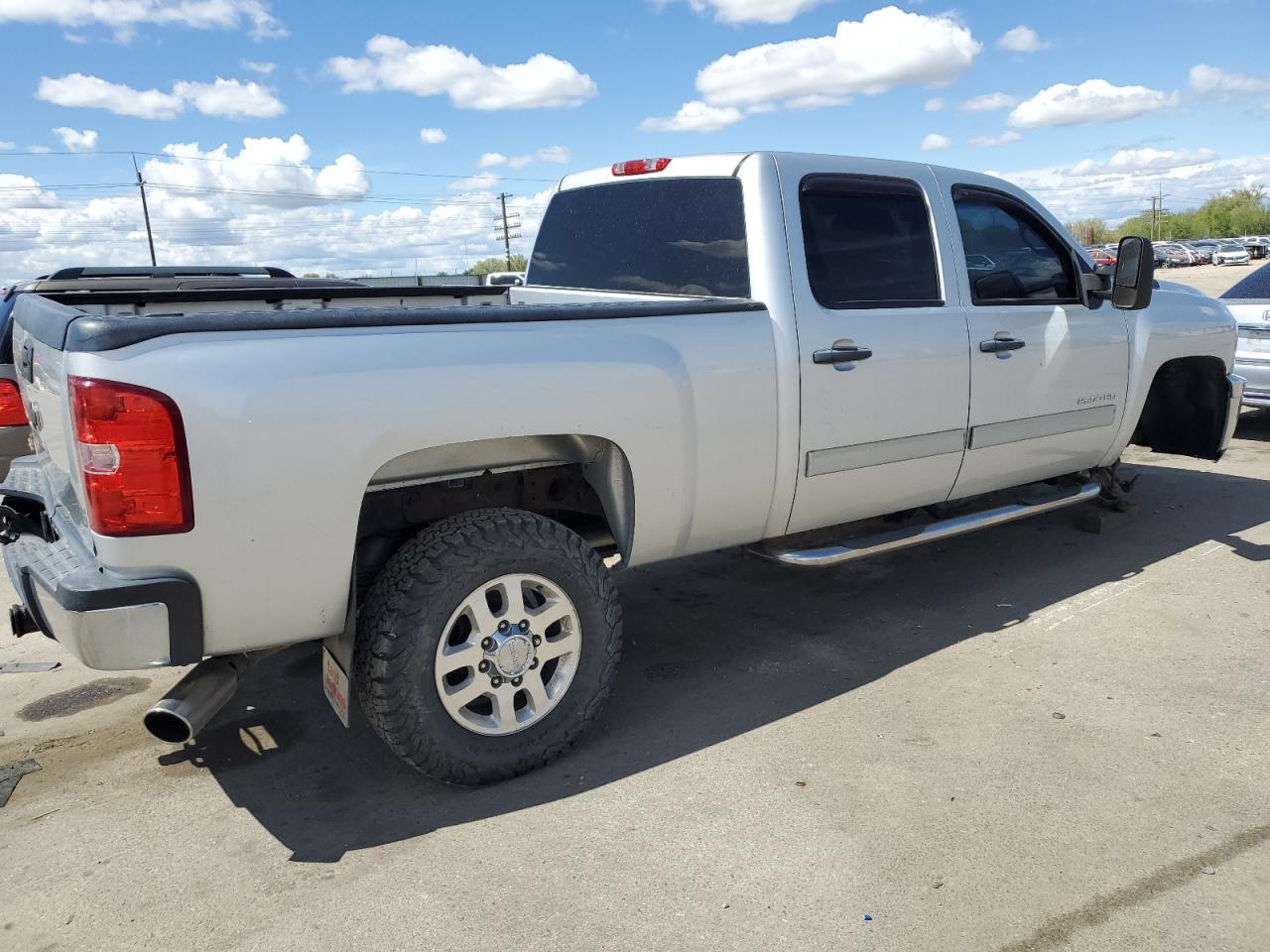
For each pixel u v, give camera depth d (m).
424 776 3.22
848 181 3.95
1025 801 2.95
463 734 3.01
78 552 2.70
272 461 2.54
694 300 3.50
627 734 3.47
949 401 4.12
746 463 3.52
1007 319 4.35
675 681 3.91
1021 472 4.66
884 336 3.86
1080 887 2.54
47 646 4.49
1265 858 2.64
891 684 3.81
